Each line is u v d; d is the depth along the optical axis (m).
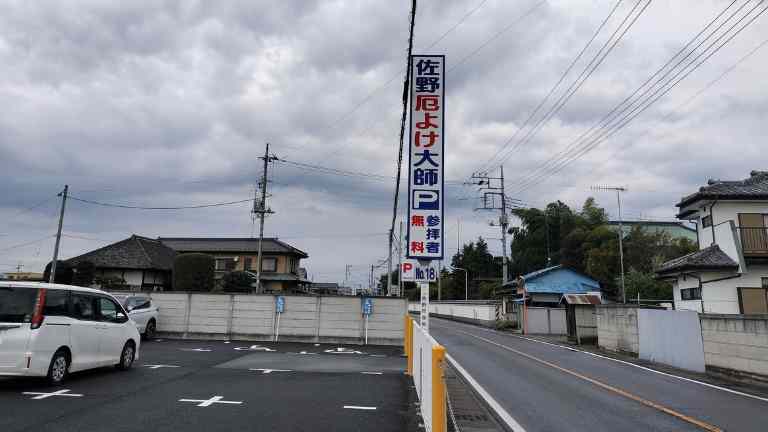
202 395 7.85
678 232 53.72
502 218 38.81
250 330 18.16
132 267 35.00
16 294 7.80
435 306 54.09
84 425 5.88
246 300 18.34
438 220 8.81
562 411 7.82
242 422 6.28
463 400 8.72
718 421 7.17
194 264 27.89
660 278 23.61
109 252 36.50
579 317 22.09
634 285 32.97
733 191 21.00
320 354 14.33
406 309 18.02
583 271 42.09
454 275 65.44
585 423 7.03
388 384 9.43
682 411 7.84
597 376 11.77
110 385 8.42
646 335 15.62
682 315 13.47
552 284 33.81
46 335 7.86
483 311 37.88
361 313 18.06
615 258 38.22
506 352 17.41
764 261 19.42
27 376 8.23
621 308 17.56
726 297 19.64
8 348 7.46
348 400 7.81
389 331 17.92
